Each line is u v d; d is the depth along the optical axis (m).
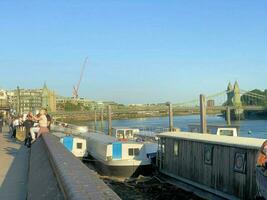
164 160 38.91
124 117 160.75
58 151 11.01
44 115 25.83
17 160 20.09
